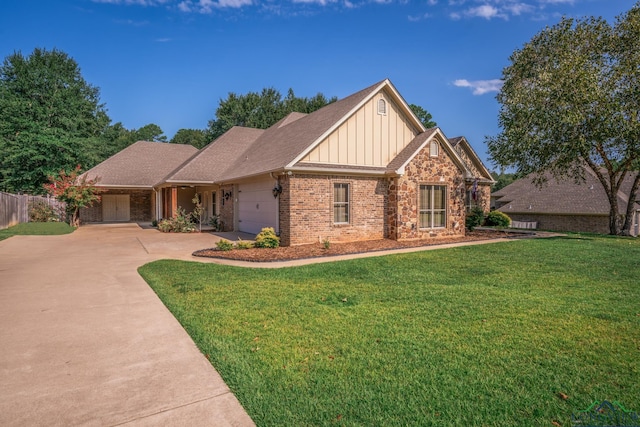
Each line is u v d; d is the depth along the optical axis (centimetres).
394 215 1457
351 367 379
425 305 590
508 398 323
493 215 2294
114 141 4531
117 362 399
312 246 1291
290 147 1507
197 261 1034
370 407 310
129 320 535
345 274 831
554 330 479
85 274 862
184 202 2631
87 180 2402
